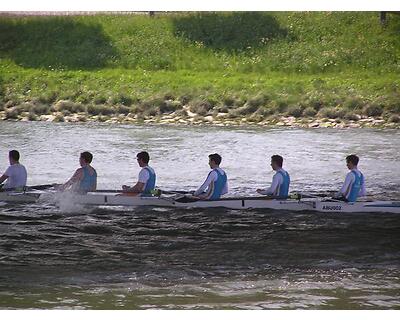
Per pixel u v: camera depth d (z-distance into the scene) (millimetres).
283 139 127938
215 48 185250
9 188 71375
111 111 156125
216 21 192625
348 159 67812
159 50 184625
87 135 131250
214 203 68625
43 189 72812
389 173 96500
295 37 186500
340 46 182250
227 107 156125
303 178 93125
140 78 170750
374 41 183125
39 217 66125
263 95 156875
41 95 163375
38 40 190875
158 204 69312
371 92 158500
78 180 69875
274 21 191375
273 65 177125
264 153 113250
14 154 71438
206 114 154500
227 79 169375
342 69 175000
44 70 178125
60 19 197500
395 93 156875
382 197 80438
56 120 152375
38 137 128250
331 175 95312
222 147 118625
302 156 110438
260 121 150500
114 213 67500
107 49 185750
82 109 157375
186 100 158750
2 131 135500
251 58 180375
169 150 115250
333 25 188500
